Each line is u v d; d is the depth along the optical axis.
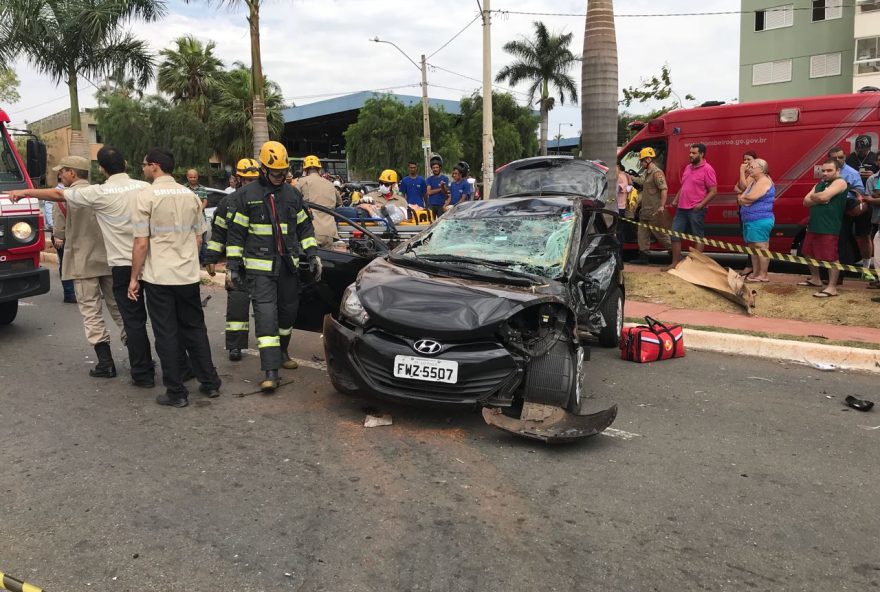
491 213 5.95
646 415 4.98
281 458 4.11
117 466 3.98
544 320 4.47
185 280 5.00
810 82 36.22
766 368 6.34
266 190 5.25
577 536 3.25
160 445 4.30
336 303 5.97
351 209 7.77
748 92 38.47
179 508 3.47
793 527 3.37
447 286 4.65
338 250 6.41
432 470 3.96
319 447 4.28
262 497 3.60
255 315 5.32
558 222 5.67
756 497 3.69
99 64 18.25
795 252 11.23
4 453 4.15
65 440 4.37
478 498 3.62
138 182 5.34
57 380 5.69
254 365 6.18
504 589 2.82
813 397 5.46
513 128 47.12
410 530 3.28
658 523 3.39
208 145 41.94
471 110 49.03
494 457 4.16
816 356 6.50
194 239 5.11
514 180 9.32
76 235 5.53
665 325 7.09
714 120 11.28
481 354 4.25
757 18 37.59
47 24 17.12
